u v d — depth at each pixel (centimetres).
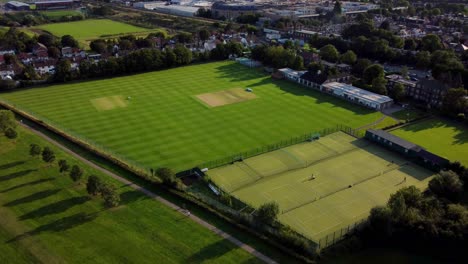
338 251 9756
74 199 11581
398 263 9619
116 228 10412
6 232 10194
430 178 13000
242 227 10444
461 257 9612
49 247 9725
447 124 17375
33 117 17050
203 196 11788
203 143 15300
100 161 13700
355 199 11912
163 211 11131
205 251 9681
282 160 14062
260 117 17662
